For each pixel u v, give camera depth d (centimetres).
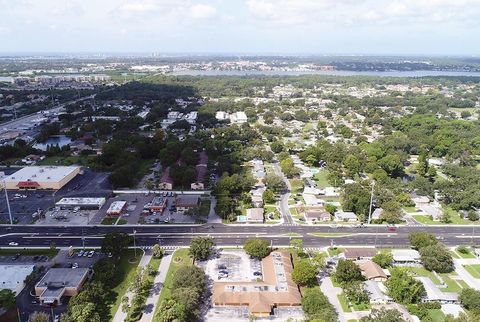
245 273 18262
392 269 17962
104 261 17962
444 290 17125
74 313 14162
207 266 18875
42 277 17412
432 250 19075
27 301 16162
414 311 15375
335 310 15550
